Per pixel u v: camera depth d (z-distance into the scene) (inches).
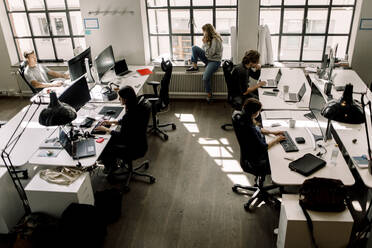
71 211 118.3
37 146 136.4
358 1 221.0
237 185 151.1
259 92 192.1
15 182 134.2
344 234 102.4
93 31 237.3
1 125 169.6
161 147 191.2
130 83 207.0
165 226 134.0
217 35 228.8
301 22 240.1
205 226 133.3
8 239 128.9
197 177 163.8
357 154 127.8
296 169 118.3
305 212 102.6
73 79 183.0
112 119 158.7
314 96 151.7
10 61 254.8
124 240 127.6
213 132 206.7
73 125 151.8
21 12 250.4
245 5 223.1
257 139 126.9
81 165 123.6
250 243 124.6
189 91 254.5
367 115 159.9
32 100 179.2
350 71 221.5
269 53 239.5
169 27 247.9
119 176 165.9
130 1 226.5
